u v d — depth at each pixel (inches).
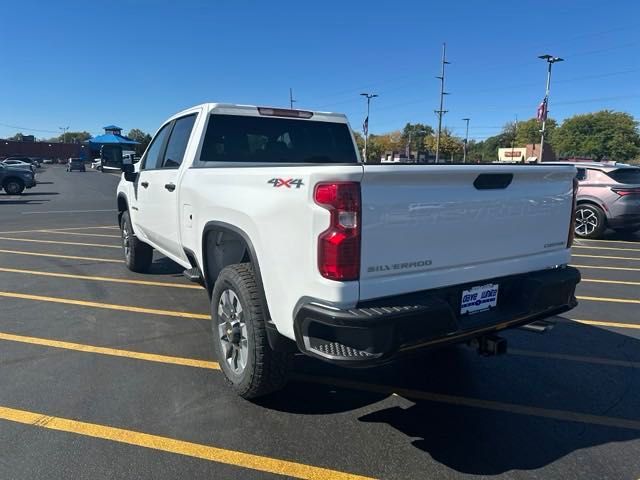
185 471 108.2
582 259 355.9
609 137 3735.2
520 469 110.9
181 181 174.2
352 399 141.9
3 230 468.1
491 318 121.6
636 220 433.7
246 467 110.0
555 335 196.2
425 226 109.8
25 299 231.0
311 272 104.3
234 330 136.9
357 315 99.3
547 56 1517.0
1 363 160.7
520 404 140.7
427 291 113.0
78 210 685.9
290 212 108.7
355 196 99.7
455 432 125.5
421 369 162.9
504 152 3097.9
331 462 112.3
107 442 118.0
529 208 130.3
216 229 144.4
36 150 3917.3
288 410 134.7
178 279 269.9
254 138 187.9
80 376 152.2
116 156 278.1
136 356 167.8
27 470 107.0
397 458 114.3
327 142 205.5
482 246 121.1
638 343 188.4
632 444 121.3
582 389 150.2
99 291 245.3
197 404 136.3
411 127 4633.4
